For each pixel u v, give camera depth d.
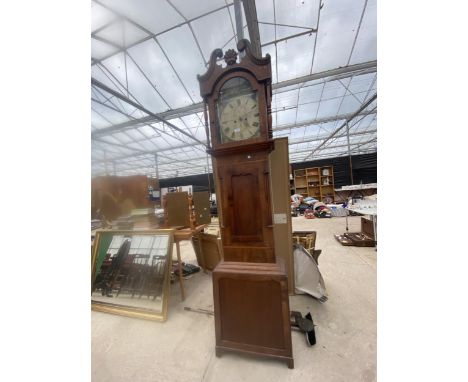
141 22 2.92
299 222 5.55
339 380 1.10
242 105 1.21
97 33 3.04
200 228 2.35
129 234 2.16
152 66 3.79
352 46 3.52
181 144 8.01
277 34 3.21
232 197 1.26
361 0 2.71
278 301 1.17
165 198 2.40
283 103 5.56
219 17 2.94
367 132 8.27
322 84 4.76
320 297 1.82
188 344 1.45
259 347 1.21
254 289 1.20
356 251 3.09
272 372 1.17
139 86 4.27
